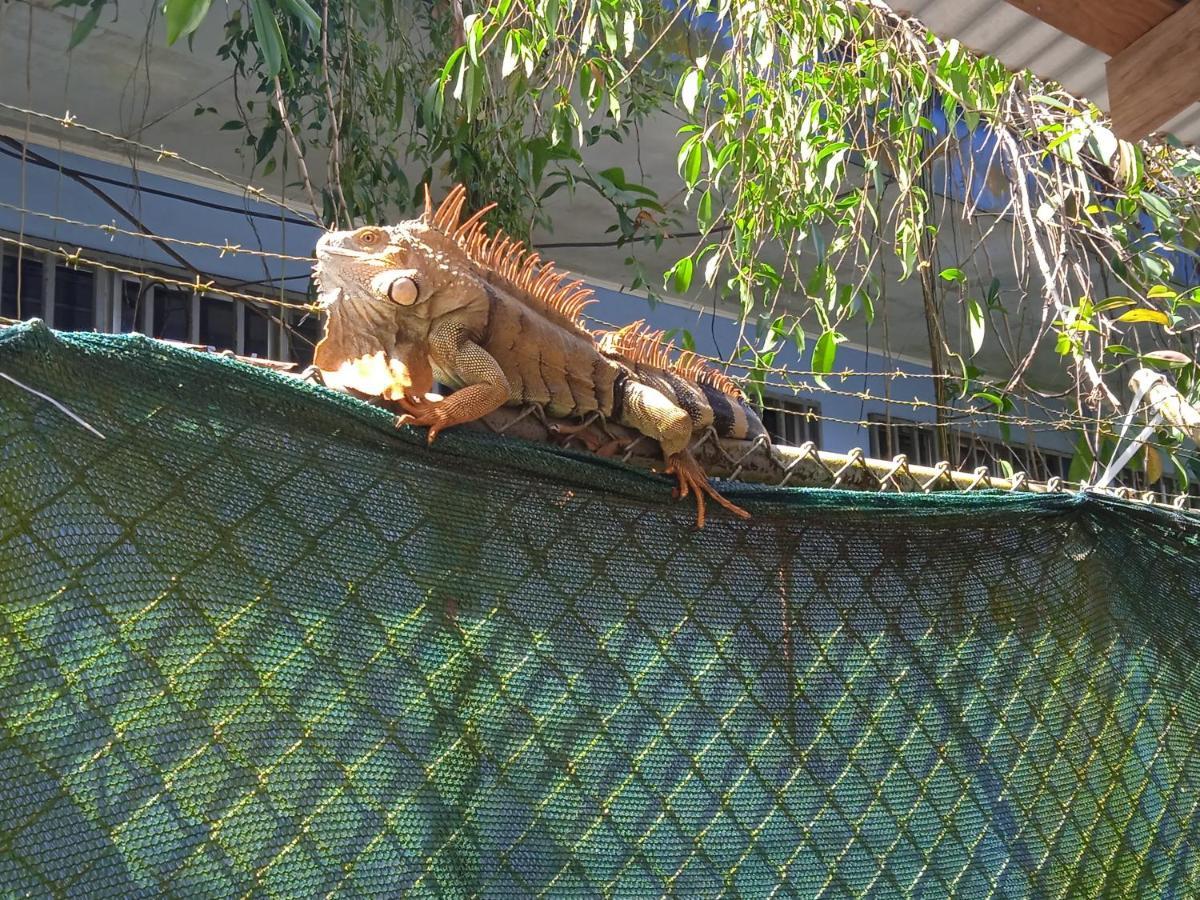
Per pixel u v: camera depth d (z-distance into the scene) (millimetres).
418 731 2143
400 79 5727
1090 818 3014
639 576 2508
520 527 2385
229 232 7480
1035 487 3562
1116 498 3318
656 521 2576
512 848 2197
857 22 5766
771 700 2605
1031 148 6078
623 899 2299
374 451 2236
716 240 8305
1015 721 2986
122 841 1826
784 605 2701
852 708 2729
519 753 2252
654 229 8086
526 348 2617
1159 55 3281
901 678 2830
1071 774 3027
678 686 2484
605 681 2396
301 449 2148
